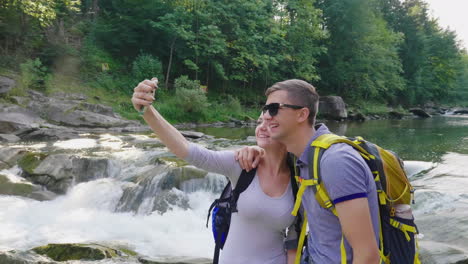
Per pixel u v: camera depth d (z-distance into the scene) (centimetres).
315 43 3691
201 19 2608
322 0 3938
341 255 164
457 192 785
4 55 2027
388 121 3130
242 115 2512
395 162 180
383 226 174
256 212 204
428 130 2195
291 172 208
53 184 893
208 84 2947
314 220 174
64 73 2191
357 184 154
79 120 1697
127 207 795
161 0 2650
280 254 212
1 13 2052
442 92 6012
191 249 608
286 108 180
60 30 2309
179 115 2227
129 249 601
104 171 947
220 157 212
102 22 2678
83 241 635
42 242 632
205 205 803
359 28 3825
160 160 930
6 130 1450
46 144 1279
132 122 1847
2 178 880
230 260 211
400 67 4475
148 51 2764
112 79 2367
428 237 559
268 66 3125
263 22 2864
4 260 448
